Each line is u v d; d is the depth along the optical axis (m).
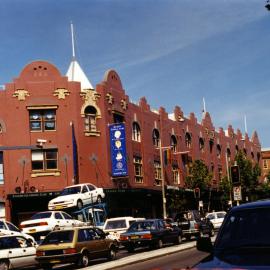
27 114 44.12
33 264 22.09
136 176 50.31
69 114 44.66
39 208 43.78
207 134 70.31
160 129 56.72
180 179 59.94
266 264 5.62
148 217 52.25
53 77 44.88
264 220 6.45
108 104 46.97
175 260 21.00
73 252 20.83
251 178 68.62
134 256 23.70
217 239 6.55
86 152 44.78
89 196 37.66
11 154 43.66
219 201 70.44
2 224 27.41
